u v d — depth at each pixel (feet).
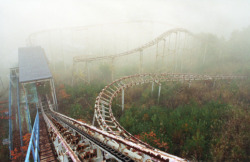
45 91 120.98
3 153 75.05
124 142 16.43
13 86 127.85
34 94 116.16
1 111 110.22
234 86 111.55
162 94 109.09
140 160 14.05
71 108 101.86
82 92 116.78
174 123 67.21
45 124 65.31
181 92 111.34
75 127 35.68
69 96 115.03
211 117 70.08
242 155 49.29
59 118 59.16
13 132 88.89
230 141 55.57
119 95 108.47
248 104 87.40
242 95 100.94
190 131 61.00
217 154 49.96
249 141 54.60
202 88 118.32
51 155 30.60
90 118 89.10
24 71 108.88
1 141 84.94
